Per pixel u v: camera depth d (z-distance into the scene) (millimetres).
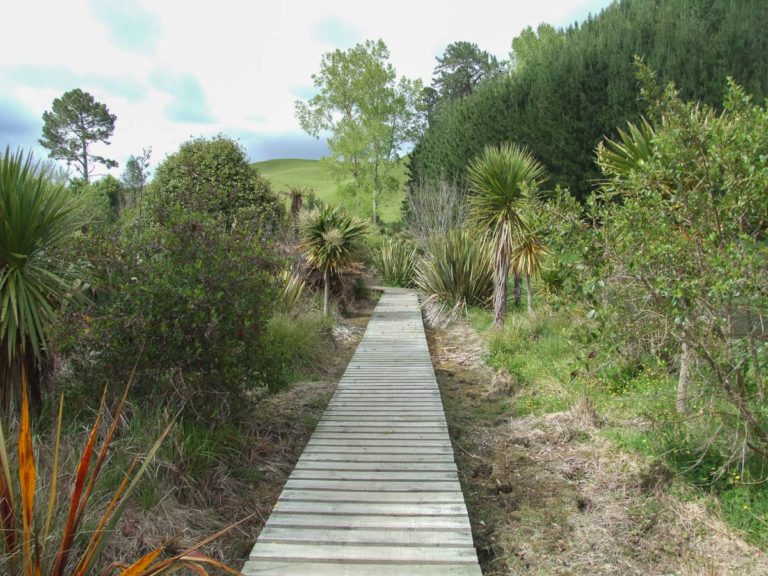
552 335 9523
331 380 8477
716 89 20578
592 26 36281
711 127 4020
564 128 22625
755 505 3998
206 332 4660
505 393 7609
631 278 4195
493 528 4180
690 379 5332
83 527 3195
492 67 56812
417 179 35531
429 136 35219
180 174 12805
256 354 5238
